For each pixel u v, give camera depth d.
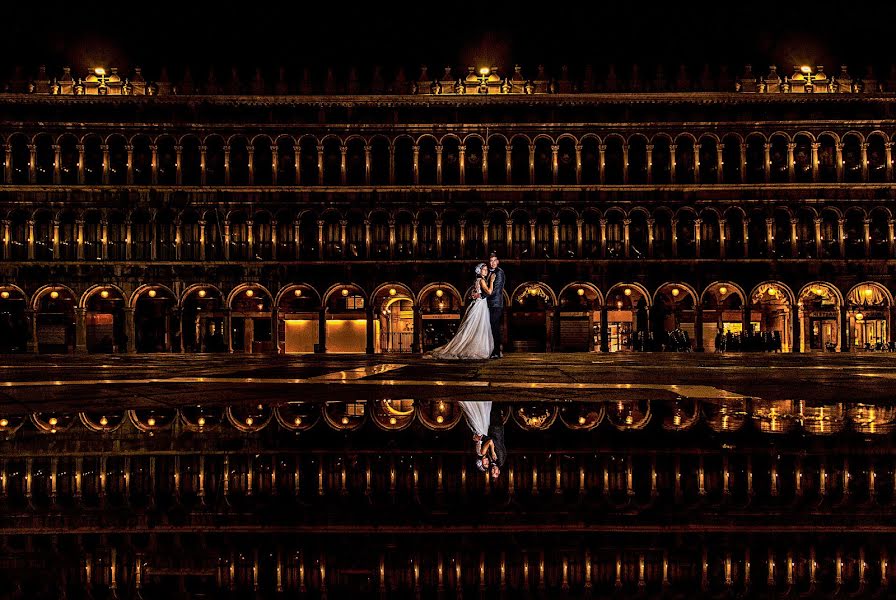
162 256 51.69
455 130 52.56
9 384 11.60
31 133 50.78
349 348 52.03
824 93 51.12
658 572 3.11
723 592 2.94
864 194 51.09
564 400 8.49
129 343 50.69
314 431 6.08
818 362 24.44
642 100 51.84
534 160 52.88
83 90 51.22
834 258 51.25
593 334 52.06
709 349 52.06
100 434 5.93
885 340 50.59
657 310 51.81
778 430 6.05
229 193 51.69
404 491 4.12
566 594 3.00
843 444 5.39
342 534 3.45
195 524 3.58
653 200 51.84
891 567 3.16
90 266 50.72
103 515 3.72
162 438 5.74
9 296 50.53
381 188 51.72
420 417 6.91
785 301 52.03
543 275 51.56
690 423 6.48
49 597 2.71
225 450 5.21
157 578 2.92
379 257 52.19
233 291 51.41
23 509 3.82
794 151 52.44
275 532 3.47
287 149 52.94
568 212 52.41
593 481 4.34
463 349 21.84
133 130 51.41
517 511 3.78
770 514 3.78
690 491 4.15
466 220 52.28
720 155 52.09
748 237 51.88
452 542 3.32
